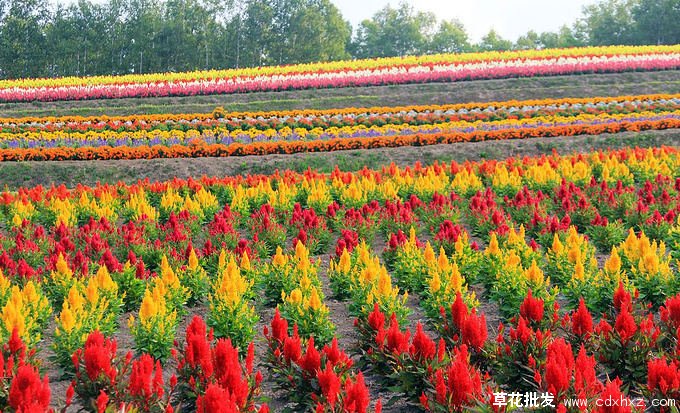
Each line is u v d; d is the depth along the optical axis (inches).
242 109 1252.5
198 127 1012.5
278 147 858.8
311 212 516.4
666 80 1408.7
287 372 238.7
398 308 304.7
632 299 319.3
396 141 879.7
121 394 219.8
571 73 1443.2
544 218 486.9
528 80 1409.9
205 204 577.0
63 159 845.2
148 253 431.2
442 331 275.4
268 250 469.7
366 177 642.8
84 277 353.7
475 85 1393.9
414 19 3225.9
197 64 2536.9
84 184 781.3
